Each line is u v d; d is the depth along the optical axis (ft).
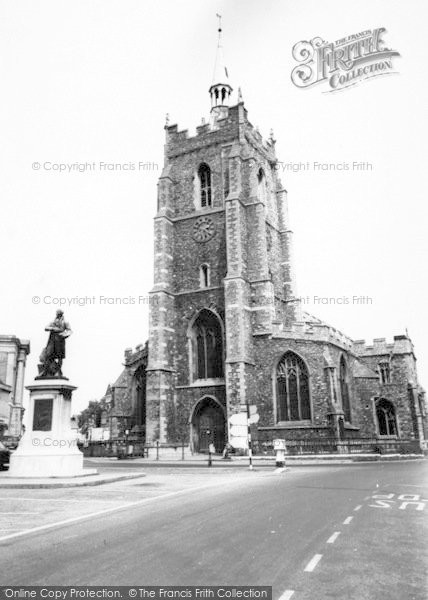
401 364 177.06
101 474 69.82
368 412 146.61
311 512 37.58
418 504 41.42
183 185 161.89
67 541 28.68
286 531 30.81
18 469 62.90
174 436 138.82
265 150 176.14
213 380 139.85
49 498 46.70
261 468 87.10
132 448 140.67
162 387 138.41
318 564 23.53
